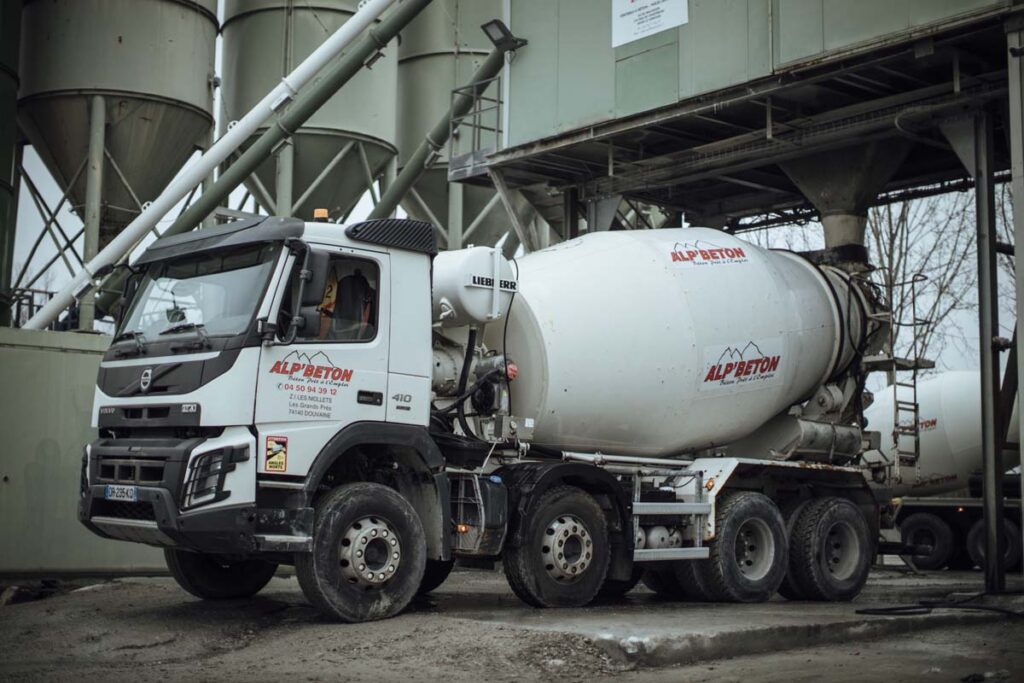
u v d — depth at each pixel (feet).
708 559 40.14
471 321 35.29
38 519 43.60
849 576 44.32
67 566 44.01
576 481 36.52
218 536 28.58
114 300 61.46
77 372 44.88
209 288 30.60
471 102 70.85
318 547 30.09
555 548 34.53
